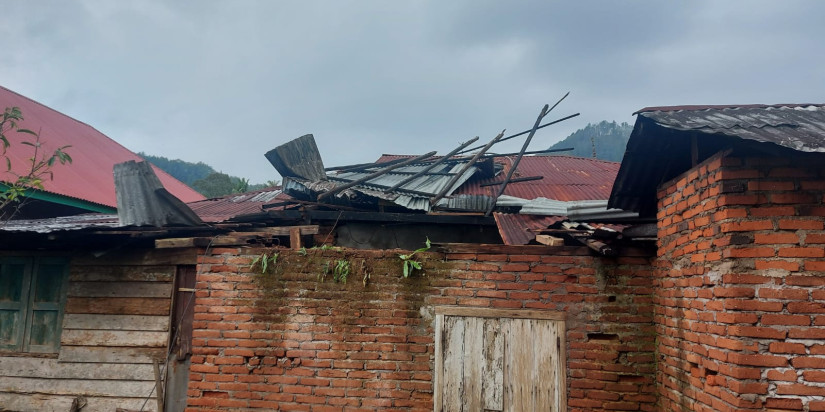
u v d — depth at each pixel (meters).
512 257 5.33
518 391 5.11
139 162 6.32
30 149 11.56
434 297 5.37
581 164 12.32
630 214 5.99
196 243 5.64
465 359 5.22
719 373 3.68
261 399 5.42
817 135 3.26
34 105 14.23
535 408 5.07
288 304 5.52
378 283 5.45
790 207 3.50
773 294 3.46
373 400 5.30
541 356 5.14
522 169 11.33
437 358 5.25
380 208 8.35
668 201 4.77
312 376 5.40
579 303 5.21
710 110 4.19
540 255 5.30
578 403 5.08
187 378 6.38
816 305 3.39
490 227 7.98
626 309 5.17
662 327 4.89
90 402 6.49
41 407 6.57
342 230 8.10
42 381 6.65
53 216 11.09
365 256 5.51
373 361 5.35
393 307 5.40
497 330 5.23
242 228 7.07
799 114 4.03
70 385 6.56
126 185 6.28
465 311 5.29
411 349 5.32
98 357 6.56
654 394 5.04
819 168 3.50
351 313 5.44
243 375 5.47
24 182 6.79
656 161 4.76
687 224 4.30
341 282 5.49
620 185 5.16
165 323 6.50
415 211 8.07
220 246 5.75
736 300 3.50
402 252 5.50
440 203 7.95
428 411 5.22
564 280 5.26
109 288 6.71
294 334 5.47
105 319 6.64
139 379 6.43
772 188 3.55
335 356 5.40
